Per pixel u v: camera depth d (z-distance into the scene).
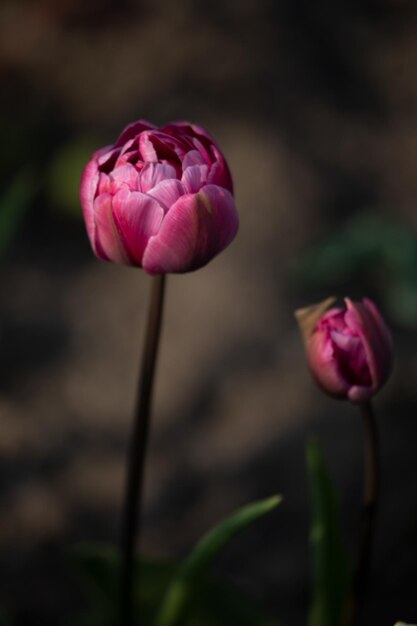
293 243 1.92
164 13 2.44
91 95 2.26
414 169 2.08
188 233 0.93
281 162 2.06
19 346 1.80
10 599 1.40
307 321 0.98
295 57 2.29
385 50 2.32
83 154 2.08
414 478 1.51
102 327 1.83
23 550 1.47
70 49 2.37
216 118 2.16
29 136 2.14
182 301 1.84
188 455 1.61
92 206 0.95
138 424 1.00
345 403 1.66
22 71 2.32
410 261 1.32
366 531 1.01
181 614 1.05
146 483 1.57
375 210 1.99
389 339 0.97
